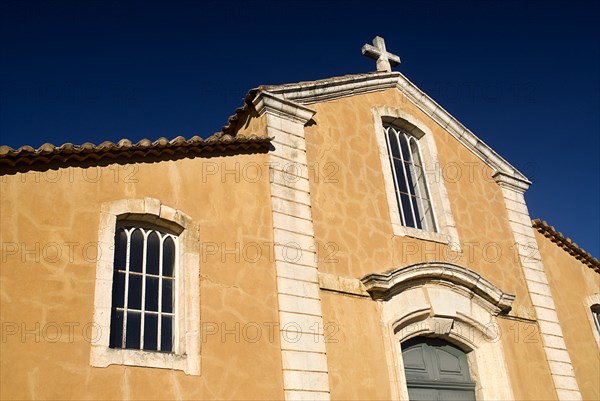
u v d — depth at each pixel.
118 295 7.99
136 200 8.52
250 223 9.37
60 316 7.36
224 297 8.60
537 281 12.76
